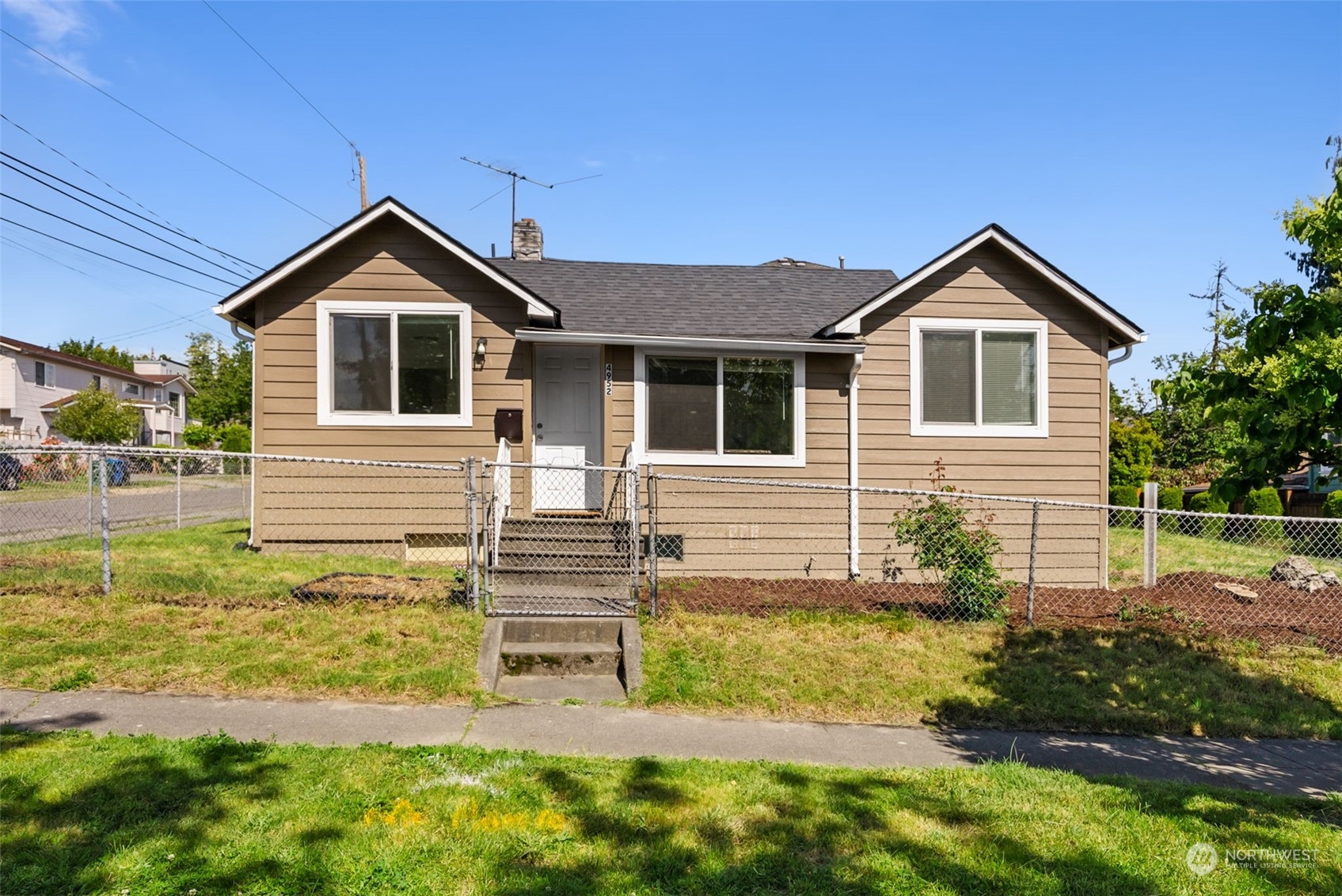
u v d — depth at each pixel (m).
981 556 9.24
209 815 4.45
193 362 63.34
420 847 4.23
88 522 12.18
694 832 4.57
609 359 11.54
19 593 7.98
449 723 6.28
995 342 12.20
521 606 8.31
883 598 9.92
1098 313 12.10
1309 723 7.34
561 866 4.14
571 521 10.47
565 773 5.31
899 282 11.79
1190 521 17.12
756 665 7.63
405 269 11.36
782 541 11.77
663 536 11.52
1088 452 12.28
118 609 7.73
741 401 11.80
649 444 11.60
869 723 6.96
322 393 11.20
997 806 5.11
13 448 7.89
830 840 4.55
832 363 11.95
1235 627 9.50
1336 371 4.55
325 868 3.99
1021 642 8.55
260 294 11.12
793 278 14.78
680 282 14.14
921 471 12.00
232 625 7.59
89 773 4.86
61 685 6.41
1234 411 5.18
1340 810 5.39
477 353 11.38
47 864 3.89
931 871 4.25
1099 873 4.32
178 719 5.98
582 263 15.00
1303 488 21.95
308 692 6.68
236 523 15.16
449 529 11.30
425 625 7.83
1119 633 8.90
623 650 7.66
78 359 44.19
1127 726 7.14
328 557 10.69
